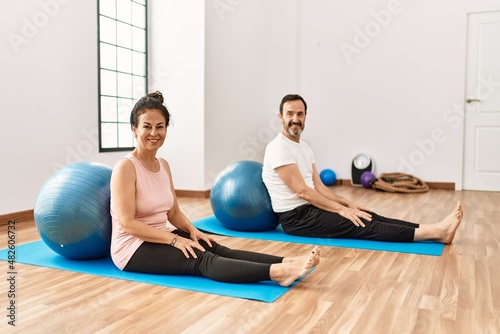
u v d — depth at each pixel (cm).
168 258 230
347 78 683
